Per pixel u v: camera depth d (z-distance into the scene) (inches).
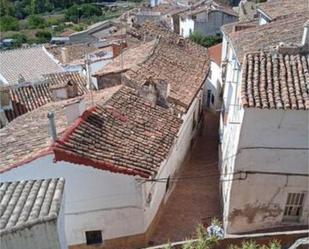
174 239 656.4
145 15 2503.7
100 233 609.9
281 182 573.6
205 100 1282.0
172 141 673.6
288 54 589.6
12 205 337.4
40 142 594.9
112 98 711.7
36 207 331.9
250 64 575.2
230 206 599.8
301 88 529.3
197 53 1105.4
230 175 602.5
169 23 2383.1
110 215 594.9
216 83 1218.0
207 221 699.4
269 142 542.9
